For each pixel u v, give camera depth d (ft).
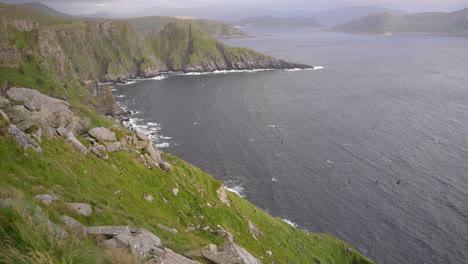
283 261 193.88
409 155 422.82
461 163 396.78
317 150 443.32
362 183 358.23
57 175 105.09
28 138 111.65
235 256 73.15
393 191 342.64
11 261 41.11
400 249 268.41
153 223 110.42
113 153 168.96
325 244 258.16
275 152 437.17
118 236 65.16
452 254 260.83
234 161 410.52
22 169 92.17
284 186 354.33
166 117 590.96
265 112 620.90
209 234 150.61
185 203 178.60
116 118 567.18
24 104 142.31
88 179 123.75
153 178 175.83
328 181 364.17
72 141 143.43
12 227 48.01
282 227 250.98
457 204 317.83
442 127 523.70
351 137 488.85
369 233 286.46
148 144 209.46
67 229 61.57
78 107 489.67
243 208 241.96
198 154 429.79
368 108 640.99
